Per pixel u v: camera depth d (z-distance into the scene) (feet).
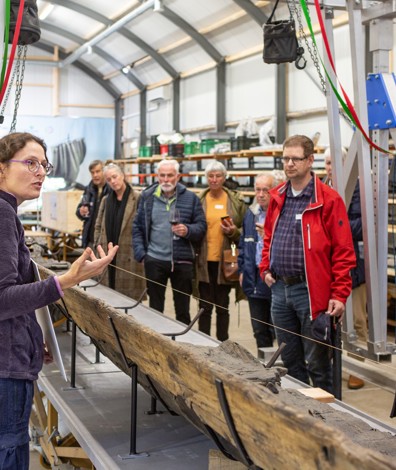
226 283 16.07
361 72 14.99
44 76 59.41
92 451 8.30
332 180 15.25
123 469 7.74
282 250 11.23
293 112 34.83
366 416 7.66
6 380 6.89
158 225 15.78
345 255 10.87
